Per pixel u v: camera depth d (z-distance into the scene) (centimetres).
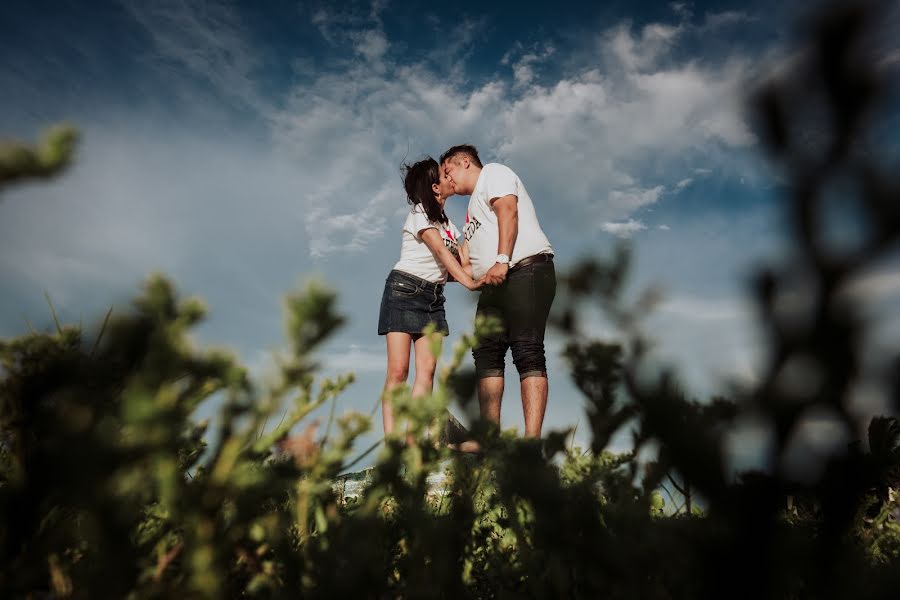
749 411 25
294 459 70
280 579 66
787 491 27
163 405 46
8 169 43
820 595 29
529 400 343
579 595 64
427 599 68
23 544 56
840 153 22
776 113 23
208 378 52
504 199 370
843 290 23
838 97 22
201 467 72
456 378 68
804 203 23
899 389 23
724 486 28
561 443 60
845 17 22
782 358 24
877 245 22
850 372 23
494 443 66
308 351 48
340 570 58
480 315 67
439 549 70
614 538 52
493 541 95
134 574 52
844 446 25
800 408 24
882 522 100
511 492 58
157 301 49
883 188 22
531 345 348
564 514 54
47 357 53
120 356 51
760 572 28
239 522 58
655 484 53
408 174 439
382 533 78
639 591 50
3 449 69
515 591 76
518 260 369
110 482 49
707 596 29
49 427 51
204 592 53
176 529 68
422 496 72
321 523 74
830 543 29
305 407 68
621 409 44
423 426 69
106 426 51
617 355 37
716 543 29
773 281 24
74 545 62
